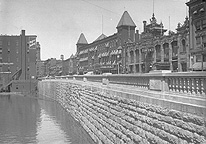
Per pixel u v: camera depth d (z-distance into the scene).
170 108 8.87
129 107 12.73
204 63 31.41
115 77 17.89
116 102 14.77
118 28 62.12
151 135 10.14
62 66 121.25
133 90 13.20
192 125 7.51
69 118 31.06
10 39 99.75
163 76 10.51
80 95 27.11
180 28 39.38
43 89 72.44
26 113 36.94
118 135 14.07
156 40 44.84
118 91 14.75
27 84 91.44
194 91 8.77
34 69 101.50
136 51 51.88
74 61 101.19
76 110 29.27
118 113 14.32
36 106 45.62
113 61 63.50
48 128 25.39
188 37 36.69
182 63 38.28
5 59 98.88
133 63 52.66
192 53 35.38
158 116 9.63
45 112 37.25
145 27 51.31
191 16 35.50
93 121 20.36
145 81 12.80
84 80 28.86
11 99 62.62
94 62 77.12
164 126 9.15
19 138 21.80
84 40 102.19
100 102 18.42
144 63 48.22
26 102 53.66
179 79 9.62
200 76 8.27
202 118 7.08
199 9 33.81
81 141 19.59
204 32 32.94
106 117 16.66
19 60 100.19
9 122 29.64
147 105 10.66
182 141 8.01
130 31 61.72
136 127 11.73
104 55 68.00
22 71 100.00
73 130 23.88
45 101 54.59
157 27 49.16
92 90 21.39
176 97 9.05
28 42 101.19
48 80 66.19
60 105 44.94
